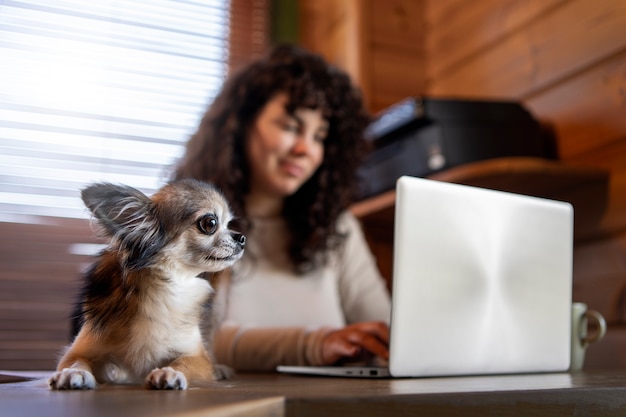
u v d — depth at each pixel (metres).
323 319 1.88
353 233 2.09
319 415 0.72
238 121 1.91
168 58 2.64
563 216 1.33
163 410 0.62
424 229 1.12
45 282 2.29
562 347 1.32
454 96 2.57
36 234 2.31
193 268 1.09
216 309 1.50
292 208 1.99
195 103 2.61
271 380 1.12
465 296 1.17
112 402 0.68
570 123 1.97
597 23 1.89
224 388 0.89
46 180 2.35
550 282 1.30
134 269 1.01
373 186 2.27
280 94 1.85
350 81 2.04
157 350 1.00
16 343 2.22
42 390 0.84
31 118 2.37
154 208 1.07
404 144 2.07
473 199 1.19
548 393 0.87
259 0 2.87
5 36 2.39
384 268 2.48
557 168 1.77
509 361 1.23
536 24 2.13
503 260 1.23
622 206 1.77
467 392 0.81
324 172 1.96
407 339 1.10
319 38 2.92
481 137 1.93
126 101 2.52
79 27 2.50
